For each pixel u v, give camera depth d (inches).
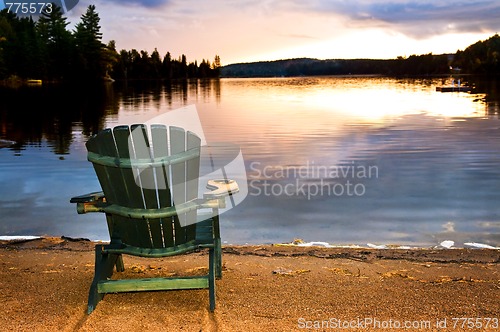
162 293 116.3
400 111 970.1
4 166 383.9
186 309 106.8
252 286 121.7
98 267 109.7
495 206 240.8
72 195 272.7
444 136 555.2
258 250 165.0
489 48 5447.8
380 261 147.7
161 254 109.1
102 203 108.7
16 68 3695.9
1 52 3570.4
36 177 333.1
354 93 1889.8
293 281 126.0
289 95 1787.6
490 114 866.1
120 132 99.7
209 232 118.1
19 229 206.2
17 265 141.2
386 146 478.0
